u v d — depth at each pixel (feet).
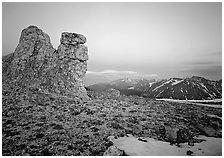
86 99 188.24
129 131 117.08
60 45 215.10
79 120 130.00
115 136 106.93
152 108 186.19
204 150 98.22
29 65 197.06
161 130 122.52
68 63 204.54
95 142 98.53
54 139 98.22
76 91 190.29
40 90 174.09
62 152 86.02
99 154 86.28
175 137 113.91
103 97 220.02
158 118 147.95
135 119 140.56
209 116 169.89
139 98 249.75
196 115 171.22
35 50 208.03
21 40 210.38
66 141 97.19
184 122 145.07
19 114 127.44
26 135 100.48
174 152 93.04
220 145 106.42
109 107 170.40
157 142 104.68
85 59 211.20
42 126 113.50
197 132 129.18
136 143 100.17
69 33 212.64
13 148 86.74
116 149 85.76
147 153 89.35
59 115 135.03
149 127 126.41
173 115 163.53
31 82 183.11
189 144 105.60
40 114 132.05
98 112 151.33
